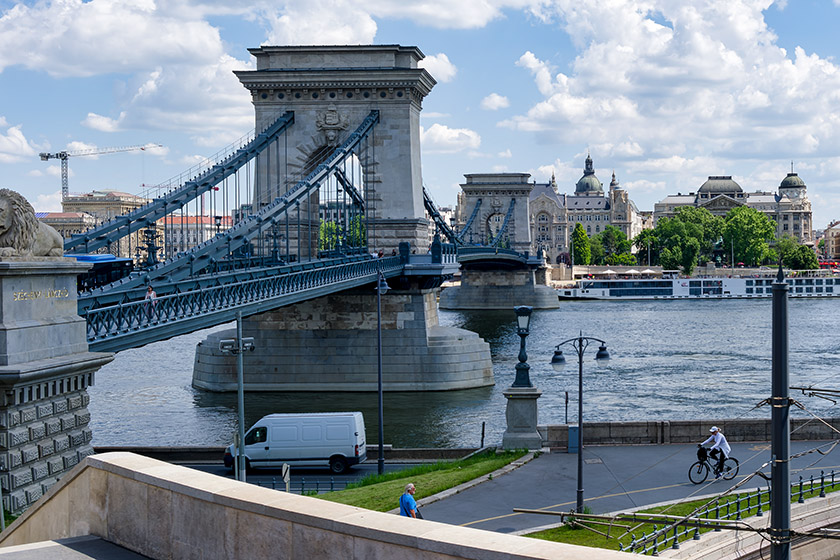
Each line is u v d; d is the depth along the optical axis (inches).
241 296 2036.2
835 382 3312.0
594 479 1369.3
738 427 1583.4
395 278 3137.3
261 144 3206.2
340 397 2999.5
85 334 1302.9
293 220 3459.6
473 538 369.7
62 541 512.7
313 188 2817.4
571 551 347.6
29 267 1183.6
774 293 663.1
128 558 483.5
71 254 2102.6
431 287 3255.4
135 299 1711.4
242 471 1433.3
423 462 1798.7
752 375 3474.4
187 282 1946.4
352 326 3120.1
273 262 2650.1
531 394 1567.4
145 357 4148.6
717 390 3125.0
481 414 2672.2
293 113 3403.1
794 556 1159.0
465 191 7618.1
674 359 3969.0
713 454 1341.0
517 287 7450.8
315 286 2439.7
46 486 1204.5
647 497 1267.2
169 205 2549.2
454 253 3693.4
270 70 3373.5
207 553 455.2
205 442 2311.8
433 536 374.3
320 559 408.8
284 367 3115.2
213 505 451.2
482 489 1328.7
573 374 3518.7
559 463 1470.2
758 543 1111.6
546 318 6309.1
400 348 3115.2
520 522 1163.9
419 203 3548.2
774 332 665.6
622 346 4483.3
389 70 3341.5
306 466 1705.2
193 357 4121.6
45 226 1235.9
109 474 510.6
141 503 492.4
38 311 1214.9
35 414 1190.3
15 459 1150.3
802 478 1259.8
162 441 2336.4
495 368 3661.4
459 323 5944.9
